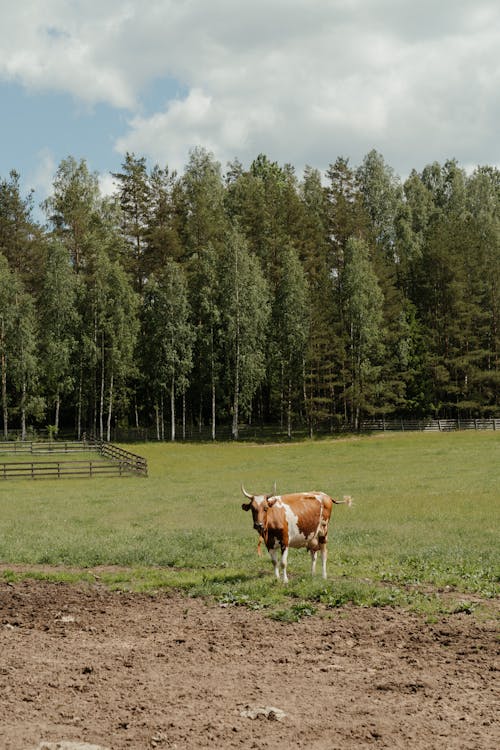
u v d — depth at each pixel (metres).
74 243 79.06
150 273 81.56
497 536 19.59
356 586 13.13
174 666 9.26
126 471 44.94
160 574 15.58
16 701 8.01
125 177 82.69
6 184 79.44
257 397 89.94
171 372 71.81
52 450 59.56
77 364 72.19
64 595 13.84
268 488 34.47
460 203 105.50
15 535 21.72
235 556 17.34
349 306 74.75
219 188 97.31
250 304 73.56
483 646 9.85
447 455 51.44
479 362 83.38
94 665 9.30
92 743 6.91
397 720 7.45
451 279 81.44
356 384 75.00
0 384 74.19
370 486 33.72
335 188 89.06
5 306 69.38
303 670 9.05
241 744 6.90
